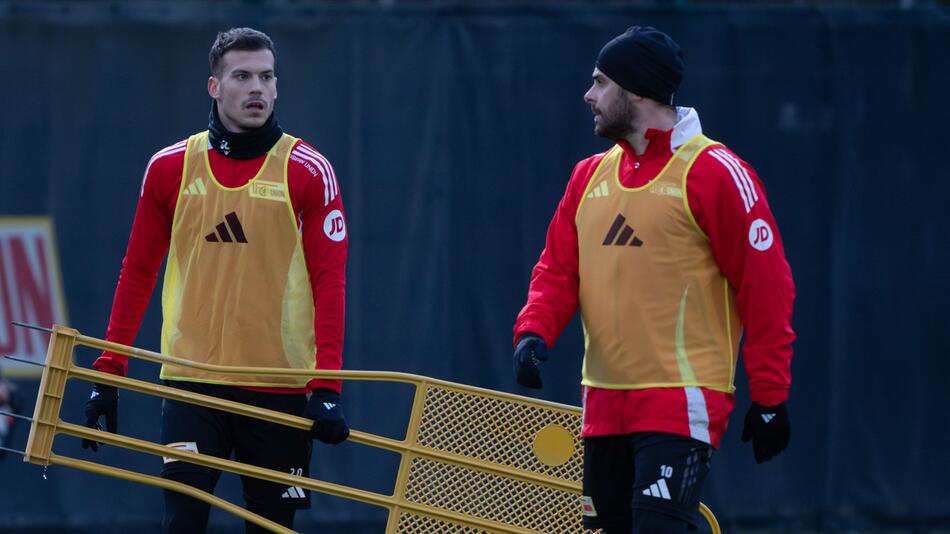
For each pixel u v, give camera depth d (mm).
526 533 15609
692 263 13633
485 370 25469
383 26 25422
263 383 15258
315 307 15125
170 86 25188
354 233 25312
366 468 25328
